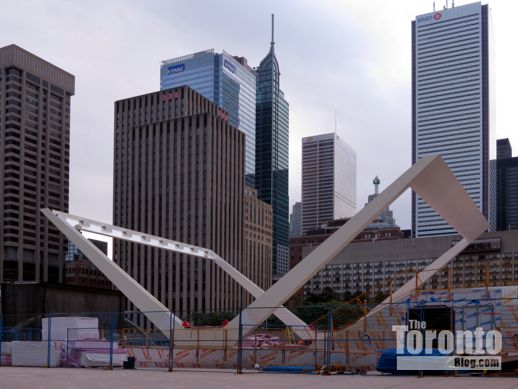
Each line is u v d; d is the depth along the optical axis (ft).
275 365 114.93
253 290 192.03
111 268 130.41
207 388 70.90
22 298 180.55
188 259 613.11
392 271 601.21
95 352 119.65
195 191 622.54
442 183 121.19
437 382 79.00
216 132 640.17
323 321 228.22
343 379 86.22
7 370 110.32
